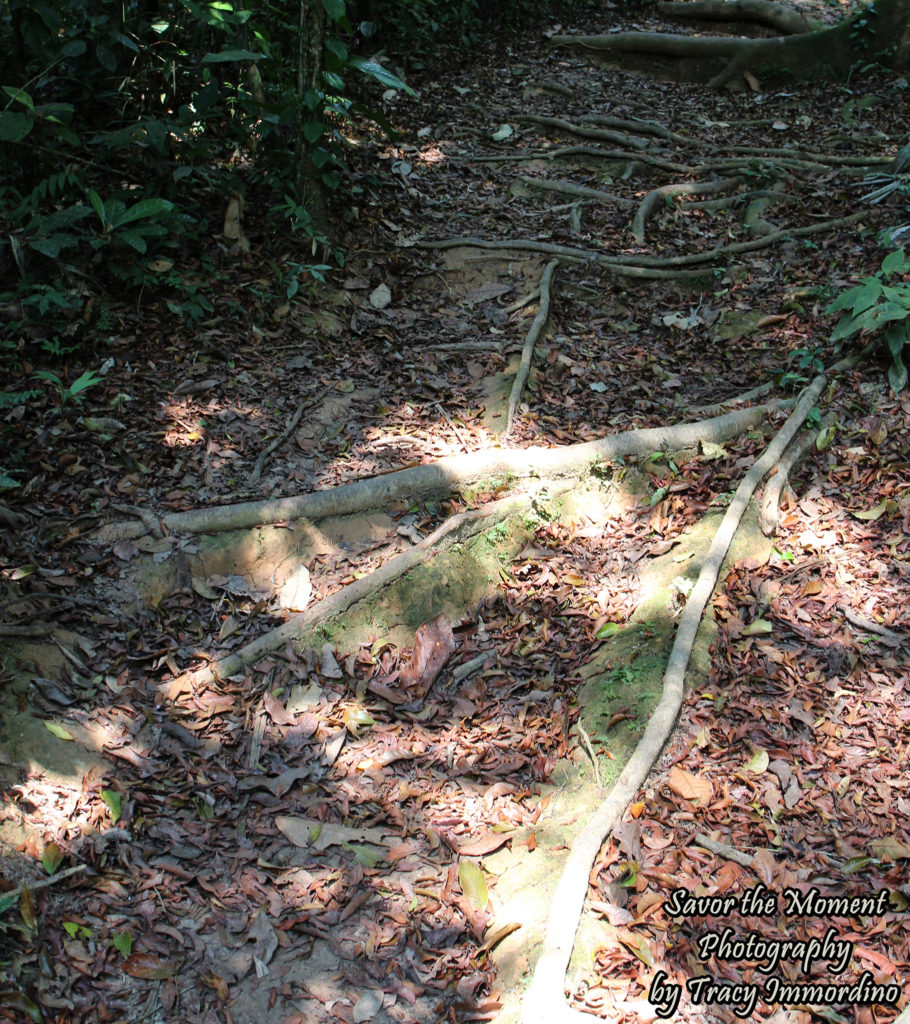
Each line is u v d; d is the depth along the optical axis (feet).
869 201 23.43
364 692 13.12
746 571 14.71
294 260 19.57
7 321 16.10
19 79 17.25
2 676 11.68
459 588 14.47
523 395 17.76
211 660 12.96
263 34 20.56
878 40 31.60
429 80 30.48
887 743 12.54
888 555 15.07
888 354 18.20
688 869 11.10
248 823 11.41
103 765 11.51
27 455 14.39
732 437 16.96
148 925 10.17
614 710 12.82
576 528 15.87
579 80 32.58
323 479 15.42
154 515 14.02
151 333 17.16
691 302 21.15
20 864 10.19
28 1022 9.09
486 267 21.63
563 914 10.32
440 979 10.16
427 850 11.43
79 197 17.87
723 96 32.45
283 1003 9.79
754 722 12.75
